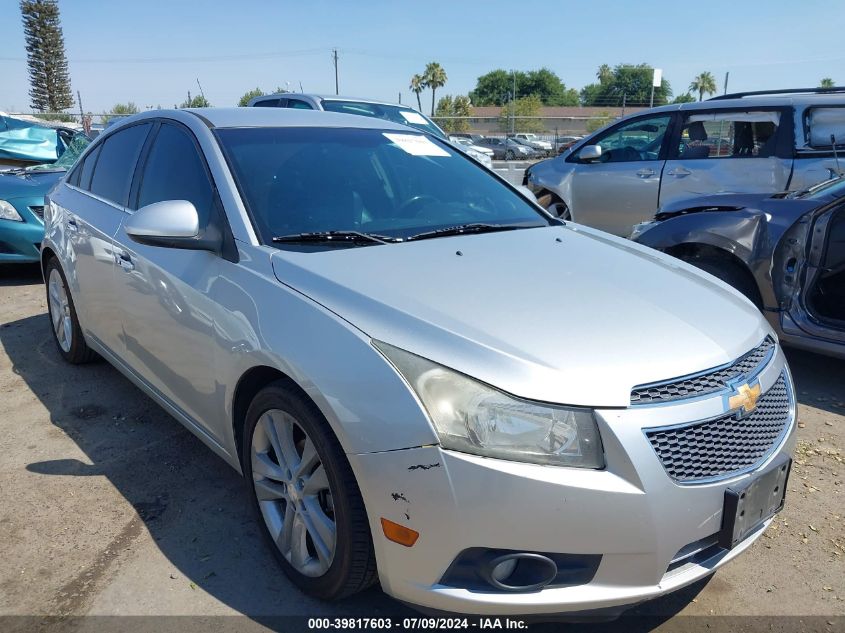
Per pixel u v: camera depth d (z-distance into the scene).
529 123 33.66
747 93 7.01
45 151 10.63
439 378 1.99
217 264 2.73
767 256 4.25
